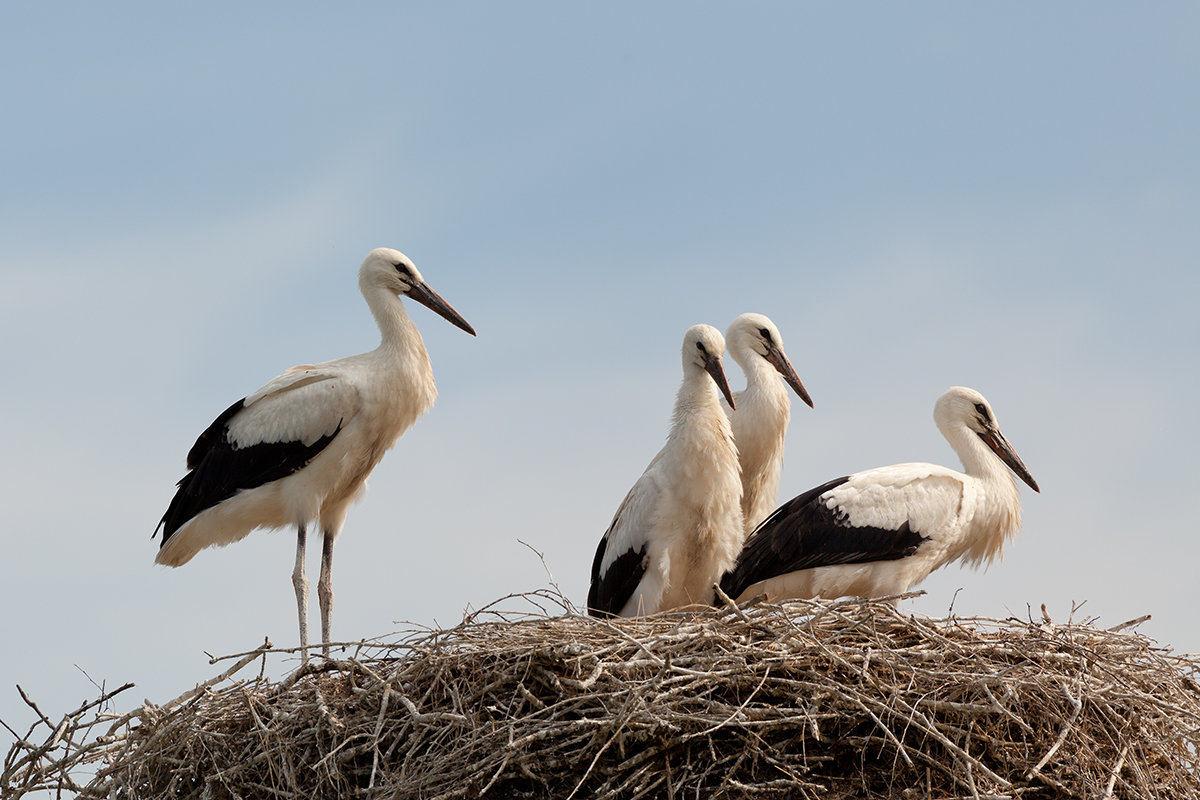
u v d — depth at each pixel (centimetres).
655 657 1245
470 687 1268
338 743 1277
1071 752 1268
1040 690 1268
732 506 1647
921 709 1249
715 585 1552
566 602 1334
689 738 1213
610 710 1220
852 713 1245
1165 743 1300
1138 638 1359
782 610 1309
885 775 1259
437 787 1215
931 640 1324
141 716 1355
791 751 1252
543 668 1259
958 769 1234
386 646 1317
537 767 1229
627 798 1231
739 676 1243
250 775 1312
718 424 1652
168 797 1321
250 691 1322
